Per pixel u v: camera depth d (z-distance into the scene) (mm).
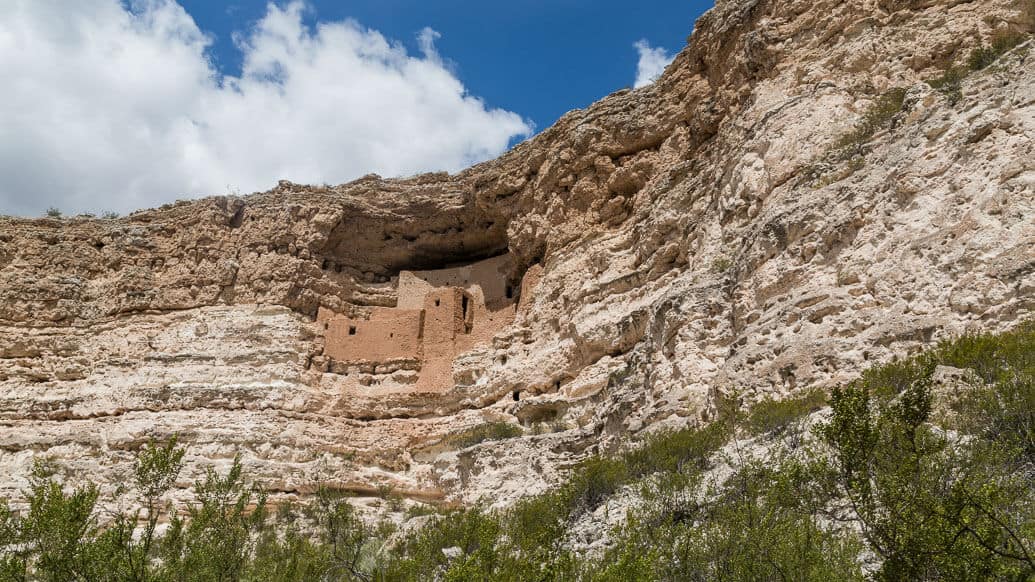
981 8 22500
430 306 36500
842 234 17922
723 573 9609
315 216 38750
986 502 7871
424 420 32844
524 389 30250
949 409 12062
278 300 36438
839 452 10305
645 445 16938
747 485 11992
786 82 24828
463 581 11016
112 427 31750
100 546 10805
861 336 15703
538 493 21516
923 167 17516
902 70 22641
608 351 27188
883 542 8617
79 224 40500
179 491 27797
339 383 34531
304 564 13562
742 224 22562
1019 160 15758
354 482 29250
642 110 31984
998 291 14391
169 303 37094
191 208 40000
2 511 11164
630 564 9438
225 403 32250
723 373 17656
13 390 34875
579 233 32406
